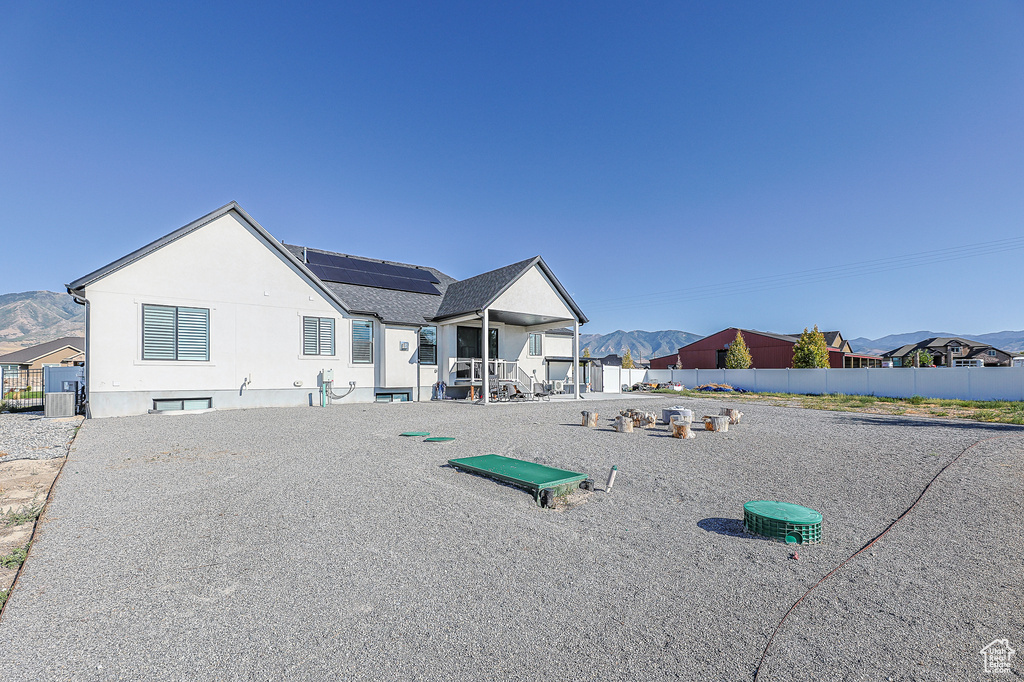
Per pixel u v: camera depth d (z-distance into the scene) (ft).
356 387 64.28
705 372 124.16
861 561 14.44
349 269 75.41
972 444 32.81
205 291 53.31
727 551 15.29
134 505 19.34
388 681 9.04
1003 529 16.98
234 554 14.79
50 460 27.58
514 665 9.55
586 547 15.55
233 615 11.35
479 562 14.37
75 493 20.88
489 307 63.31
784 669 9.43
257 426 40.57
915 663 9.61
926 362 153.17
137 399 48.98
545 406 60.03
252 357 56.29
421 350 70.38
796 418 50.47
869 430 40.63
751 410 59.93
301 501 19.94
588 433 37.65
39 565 13.93
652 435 37.09
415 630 10.77
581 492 21.83
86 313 46.85
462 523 17.61
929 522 17.72
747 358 140.87
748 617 11.37
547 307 69.72
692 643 10.32
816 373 103.04
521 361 81.87
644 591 12.64
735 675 9.27
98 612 11.46
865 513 18.90
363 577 13.33
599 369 106.83
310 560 14.40
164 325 50.85
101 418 45.42
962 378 83.05
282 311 58.59
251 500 20.04
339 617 11.29
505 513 18.78
